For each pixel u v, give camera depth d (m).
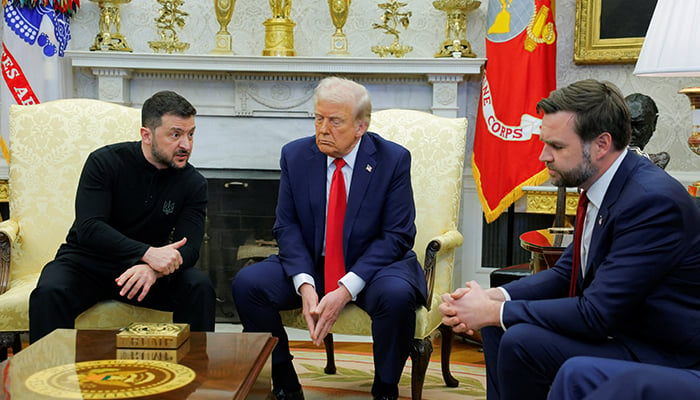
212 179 4.02
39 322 2.39
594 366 1.64
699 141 2.92
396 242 2.54
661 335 1.80
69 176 2.90
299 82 4.09
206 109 4.15
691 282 1.78
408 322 2.40
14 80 3.91
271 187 4.02
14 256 2.82
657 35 2.73
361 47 4.23
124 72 4.00
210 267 4.09
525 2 3.76
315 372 3.21
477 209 4.23
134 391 1.53
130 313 2.57
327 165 2.61
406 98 4.12
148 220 2.63
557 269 2.16
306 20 4.24
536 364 1.86
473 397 2.88
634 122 2.74
